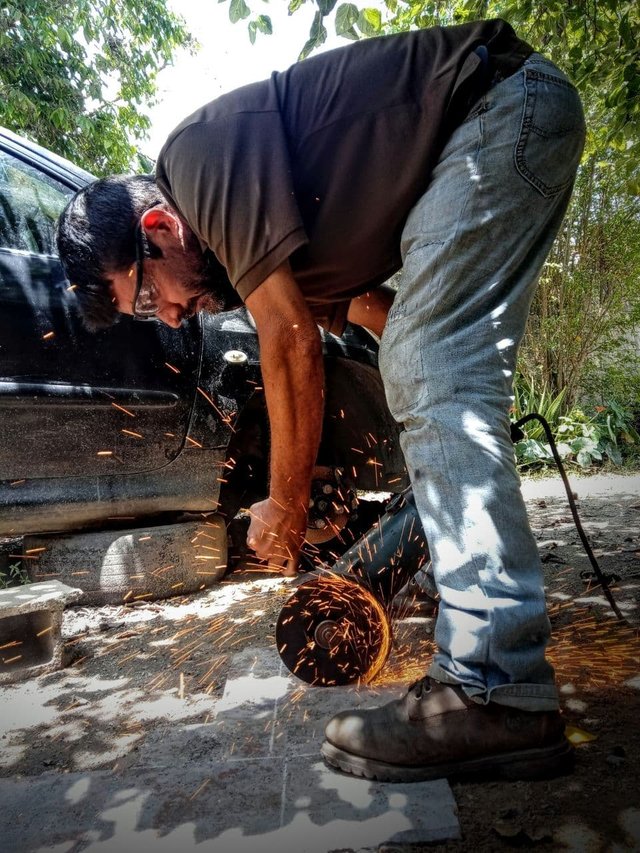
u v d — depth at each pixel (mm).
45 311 2846
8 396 2727
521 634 1466
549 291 8352
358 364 3451
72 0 9664
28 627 2496
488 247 1570
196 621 2873
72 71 9984
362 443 3740
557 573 3262
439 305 1568
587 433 7512
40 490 2904
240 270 1587
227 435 3266
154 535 3162
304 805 1479
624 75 3764
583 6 3734
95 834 1445
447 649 1515
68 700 2197
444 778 1534
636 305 8117
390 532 2025
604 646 2281
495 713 1497
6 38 8953
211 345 3236
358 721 1587
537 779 1520
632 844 1295
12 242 2873
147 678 2330
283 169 1548
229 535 3807
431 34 1704
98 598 3090
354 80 1634
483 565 1480
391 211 1664
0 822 1515
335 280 1777
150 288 1758
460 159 1575
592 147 4824
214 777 1617
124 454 3035
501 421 1561
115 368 2979
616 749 1614
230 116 1585
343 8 2805
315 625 2029
